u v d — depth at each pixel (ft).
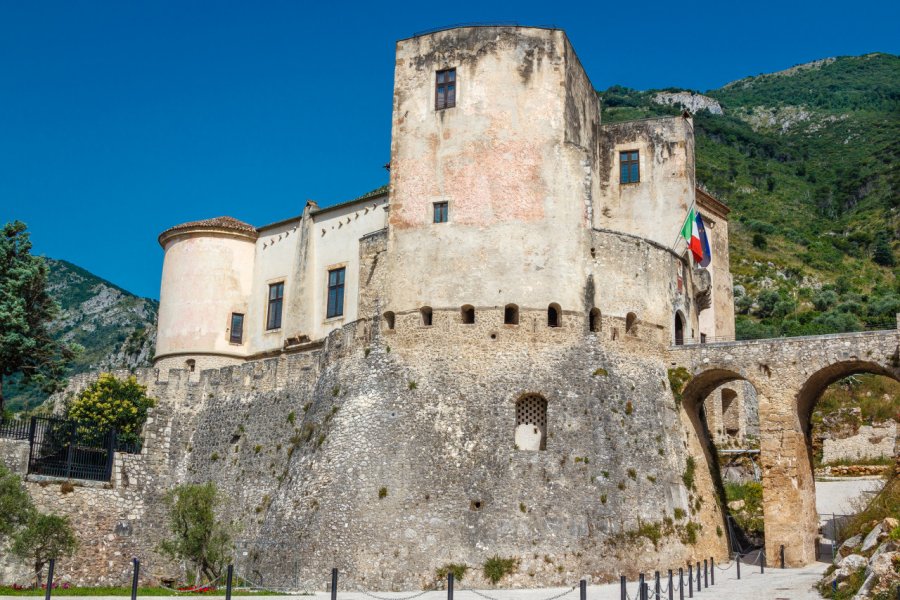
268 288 188.96
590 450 130.62
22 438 147.33
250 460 156.35
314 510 130.11
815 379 136.87
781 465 133.80
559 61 148.46
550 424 131.85
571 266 141.08
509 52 147.95
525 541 122.31
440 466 128.77
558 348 136.98
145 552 155.12
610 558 123.34
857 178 522.88
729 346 141.69
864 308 341.82
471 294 138.82
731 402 193.47
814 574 119.75
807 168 569.64
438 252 141.69
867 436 212.64
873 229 448.24
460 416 132.26
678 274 155.02
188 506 133.18
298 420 152.46
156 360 193.36
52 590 111.86
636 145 163.94
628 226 161.07
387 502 126.72
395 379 137.28
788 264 399.24
